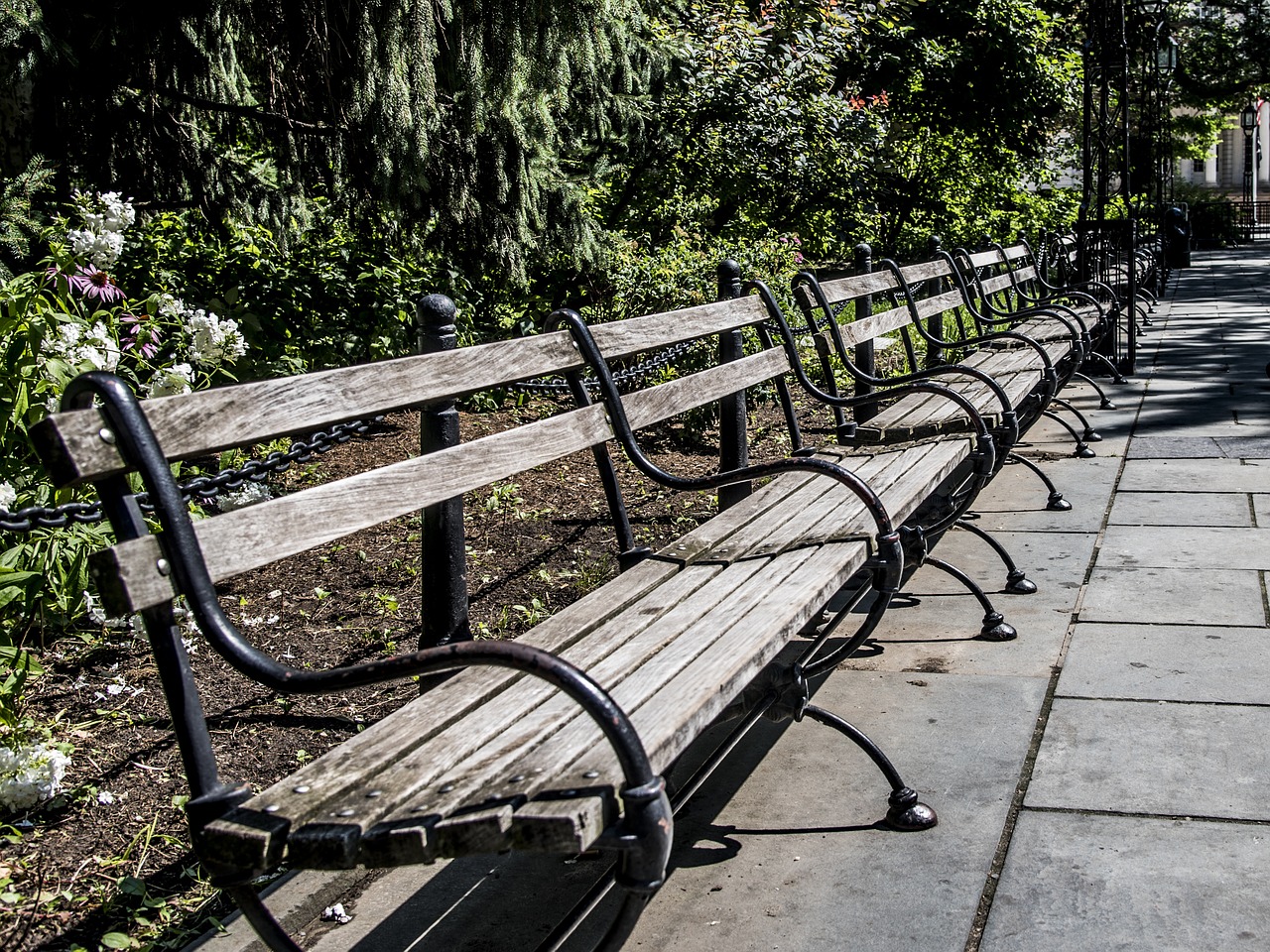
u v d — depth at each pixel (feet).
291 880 8.25
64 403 5.84
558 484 20.30
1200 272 82.17
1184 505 17.87
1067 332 23.81
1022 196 56.90
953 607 13.83
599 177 32.86
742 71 35.35
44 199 18.39
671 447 23.15
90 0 18.12
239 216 22.59
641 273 26.63
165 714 11.02
